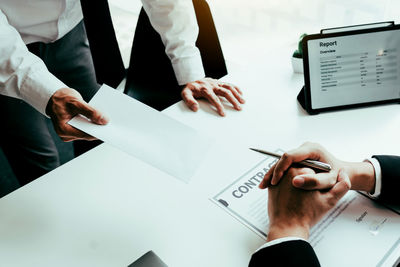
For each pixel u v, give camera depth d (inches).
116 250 22.8
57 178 28.6
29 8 41.3
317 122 33.3
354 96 34.3
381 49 33.2
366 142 30.2
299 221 21.6
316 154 24.4
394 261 20.5
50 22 44.7
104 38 68.5
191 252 22.2
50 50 49.1
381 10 58.6
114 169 29.1
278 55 46.7
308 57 33.1
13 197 27.1
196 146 25.4
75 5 46.3
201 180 27.5
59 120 28.6
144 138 25.3
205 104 37.4
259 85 40.1
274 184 24.0
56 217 25.3
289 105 36.2
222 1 89.4
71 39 51.2
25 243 23.7
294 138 31.4
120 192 26.9
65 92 29.3
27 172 59.1
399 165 24.3
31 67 31.4
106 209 25.6
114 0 102.3
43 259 22.7
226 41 83.7
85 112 26.0
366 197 24.9
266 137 31.8
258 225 23.6
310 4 71.1
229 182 27.1
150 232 23.7
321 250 21.3
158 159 23.6
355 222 23.0
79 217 25.2
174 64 43.9
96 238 23.6
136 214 25.0
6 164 65.9
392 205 24.1
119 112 27.5
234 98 36.7
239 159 29.3
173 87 56.8
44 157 57.7
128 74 57.8
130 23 100.7
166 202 25.8
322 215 22.4
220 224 23.8
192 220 24.2
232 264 21.3
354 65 33.5
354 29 32.7
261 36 80.7
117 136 25.0
